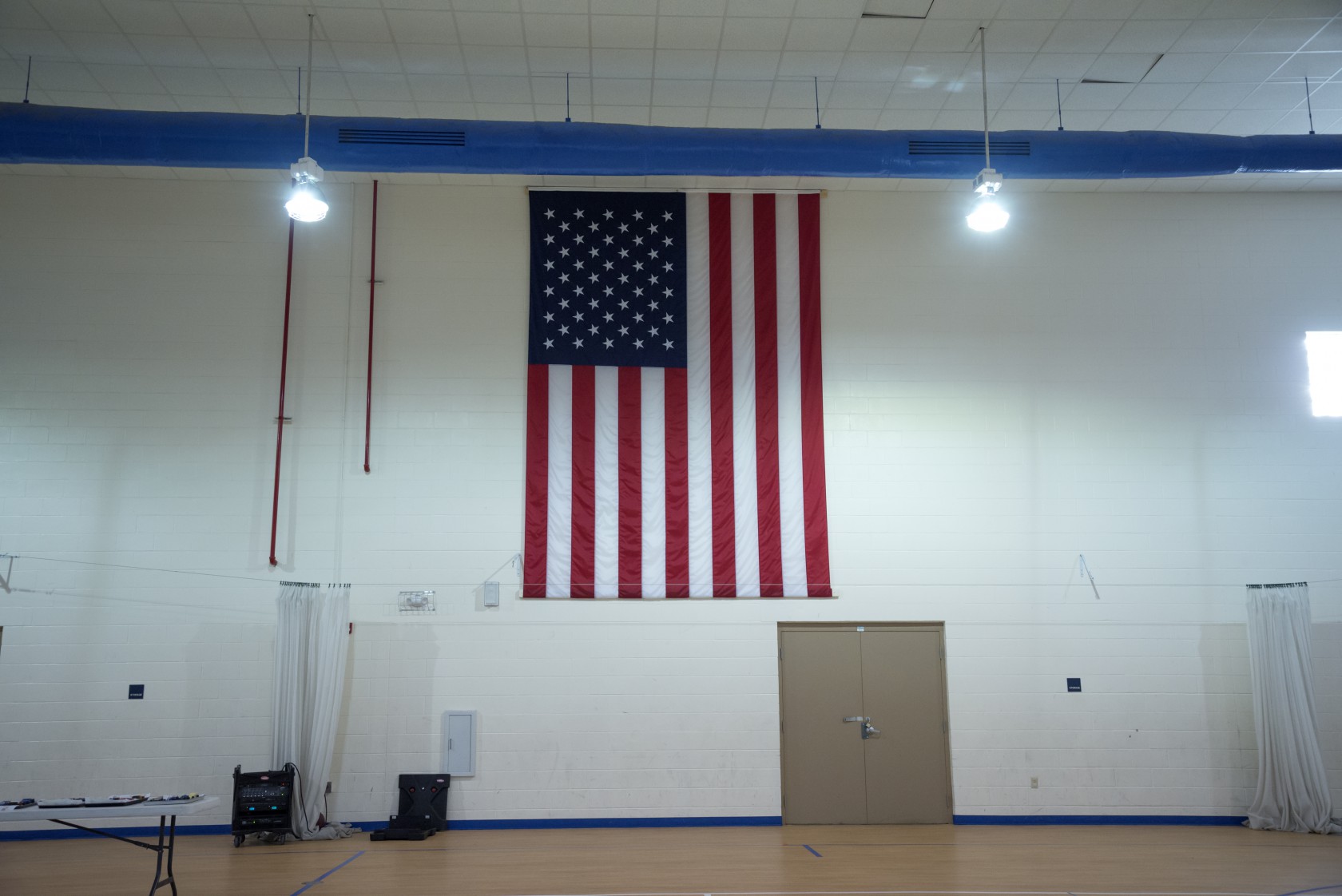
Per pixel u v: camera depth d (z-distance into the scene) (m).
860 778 11.55
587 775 11.38
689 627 11.73
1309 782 11.13
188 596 11.44
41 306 11.86
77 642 11.25
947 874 8.74
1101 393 12.43
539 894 7.98
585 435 12.02
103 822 10.91
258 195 12.30
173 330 11.95
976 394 12.38
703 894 7.93
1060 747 11.65
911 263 12.62
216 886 8.32
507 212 12.49
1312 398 12.48
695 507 11.95
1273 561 12.10
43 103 10.67
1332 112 10.93
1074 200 12.77
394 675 11.47
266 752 11.17
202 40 9.52
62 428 11.65
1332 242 12.74
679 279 12.35
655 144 9.48
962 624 11.90
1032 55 9.81
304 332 12.09
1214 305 12.63
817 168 9.68
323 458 11.85
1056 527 12.12
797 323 12.36
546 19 9.20
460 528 11.82
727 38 9.50
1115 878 8.55
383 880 8.53
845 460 12.18
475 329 12.23
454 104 10.71
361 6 8.96
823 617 11.84
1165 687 11.80
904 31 9.40
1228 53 9.77
